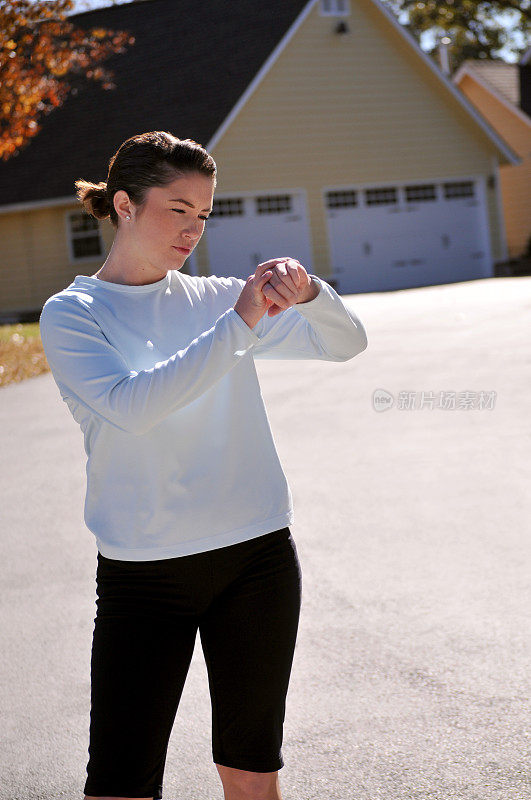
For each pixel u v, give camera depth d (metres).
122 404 2.08
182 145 2.23
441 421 8.13
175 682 2.28
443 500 6.12
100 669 2.24
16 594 5.14
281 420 8.73
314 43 25.91
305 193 25.81
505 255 28.61
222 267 24.86
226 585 2.31
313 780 3.21
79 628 4.66
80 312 2.23
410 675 3.88
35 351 14.20
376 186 26.77
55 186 24.58
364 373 10.51
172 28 27.06
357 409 8.87
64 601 5.00
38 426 9.49
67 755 3.53
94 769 2.20
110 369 2.16
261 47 25.23
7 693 4.04
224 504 2.28
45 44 16.56
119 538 2.28
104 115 25.58
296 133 25.64
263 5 26.31
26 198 24.77
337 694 3.78
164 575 2.27
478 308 15.48
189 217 2.26
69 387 2.20
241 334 2.07
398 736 3.44
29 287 25.77
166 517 2.26
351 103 26.39
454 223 28.00
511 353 10.68
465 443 7.40
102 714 2.21
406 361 10.96
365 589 4.80
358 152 26.50
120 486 2.28
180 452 2.27
